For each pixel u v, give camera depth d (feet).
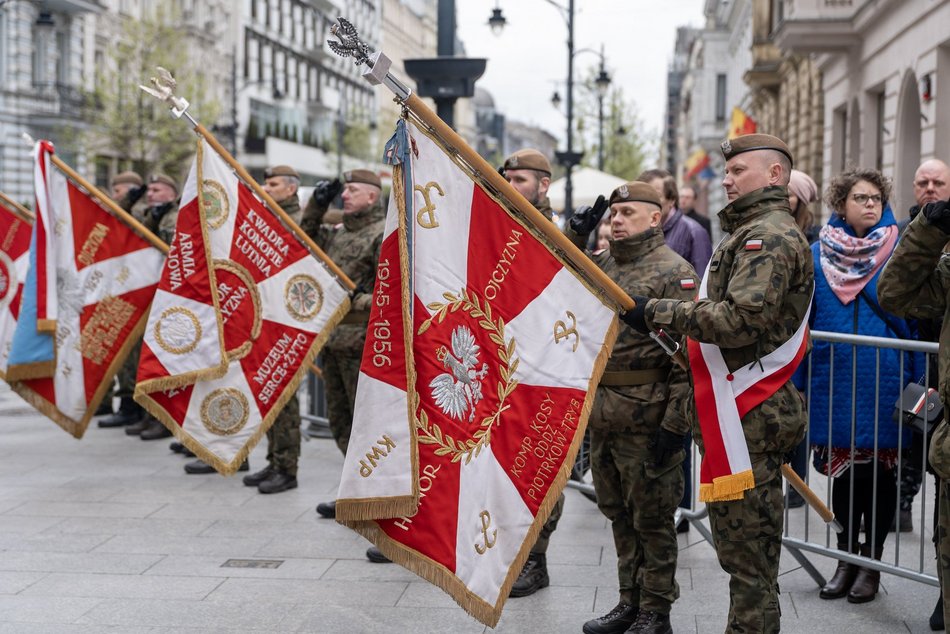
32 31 112.47
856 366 16.34
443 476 11.83
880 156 61.26
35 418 33.06
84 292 25.12
